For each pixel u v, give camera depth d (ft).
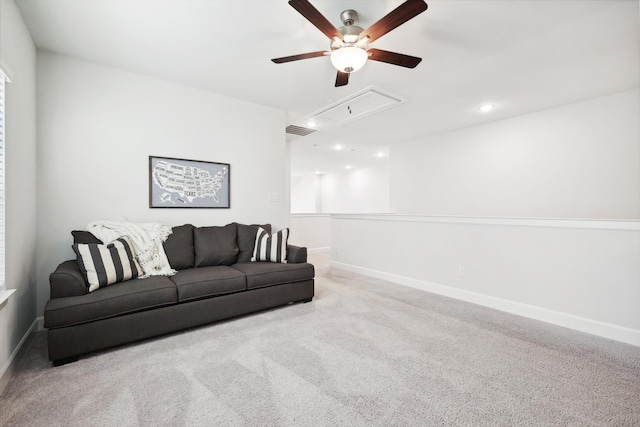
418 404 4.95
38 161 8.10
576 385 5.49
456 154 16.34
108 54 8.46
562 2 6.34
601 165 11.52
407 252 12.59
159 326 7.29
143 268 8.37
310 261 18.51
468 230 10.50
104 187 9.11
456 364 6.20
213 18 6.86
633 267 7.27
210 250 9.87
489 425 4.47
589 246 7.93
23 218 6.86
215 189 11.33
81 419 4.58
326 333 7.72
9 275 5.98
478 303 10.16
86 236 8.18
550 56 8.58
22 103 6.76
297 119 14.44
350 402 5.00
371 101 11.83
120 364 6.19
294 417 4.64
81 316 6.23
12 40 6.12
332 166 29.45
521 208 13.76
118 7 6.46
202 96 11.02
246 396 5.15
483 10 6.58
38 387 5.39
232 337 7.49
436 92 11.21
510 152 14.15
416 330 7.91
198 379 5.65
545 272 8.69
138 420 4.56
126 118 9.49
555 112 12.71
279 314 9.12
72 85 8.62
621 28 7.23
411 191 18.63
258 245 10.78
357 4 6.38
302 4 5.13
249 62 8.94
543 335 7.66
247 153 12.18
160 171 10.10
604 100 11.47
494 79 10.11
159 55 8.53
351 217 15.43
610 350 6.86
